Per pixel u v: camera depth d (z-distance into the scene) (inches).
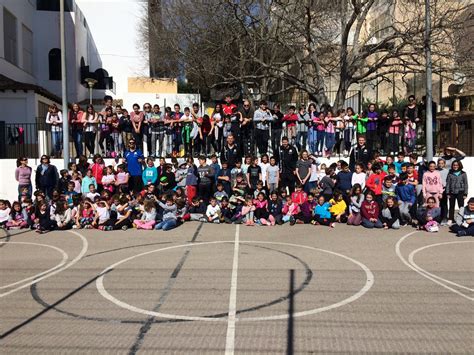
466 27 759.1
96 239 455.2
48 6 1243.8
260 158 606.5
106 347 203.9
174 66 1254.3
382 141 631.2
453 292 280.7
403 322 231.0
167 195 523.8
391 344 204.4
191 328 225.8
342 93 797.9
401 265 347.3
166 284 300.7
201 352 197.9
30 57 1203.2
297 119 632.4
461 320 233.3
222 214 541.3
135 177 582.9
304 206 528.4
